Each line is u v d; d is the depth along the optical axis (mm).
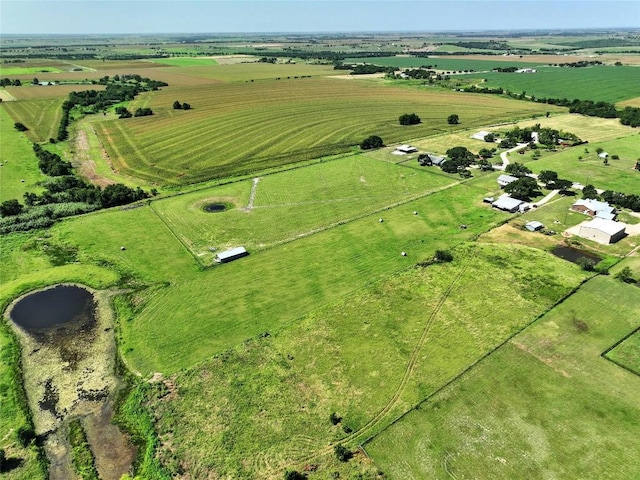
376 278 61812
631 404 41562
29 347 50781
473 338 50281
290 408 42219
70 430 40812
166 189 94625
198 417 41500
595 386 43562
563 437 38688
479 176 98125
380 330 51938
